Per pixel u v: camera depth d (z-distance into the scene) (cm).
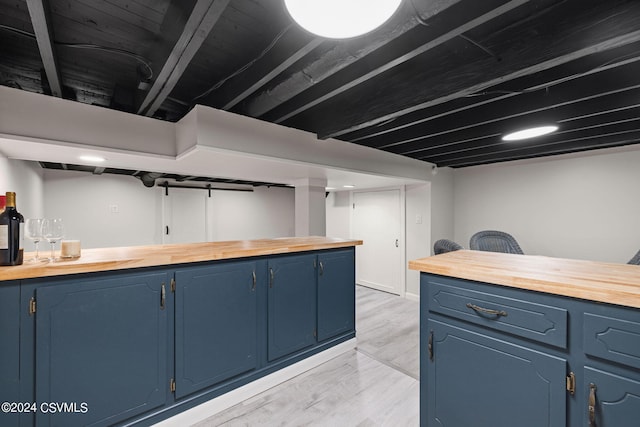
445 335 140
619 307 97
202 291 181
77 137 188
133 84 220
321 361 249
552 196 380
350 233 557
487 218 440
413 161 392
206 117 199
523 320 116
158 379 165
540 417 112
